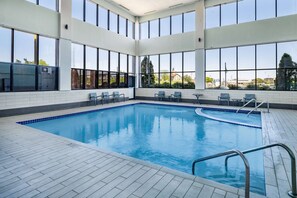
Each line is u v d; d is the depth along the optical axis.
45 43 8.02
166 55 12.33
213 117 7.61
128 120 7.67
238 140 5.16
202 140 5.19
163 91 12.35
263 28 9.30
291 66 8.85
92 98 10.05
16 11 6.92
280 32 8.93
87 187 2.23
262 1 9.31
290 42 8.86
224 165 3.60
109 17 11.23
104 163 2.90
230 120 7.18
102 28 10.69
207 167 3.54
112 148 4.63
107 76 11.30
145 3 10.98
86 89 9.90
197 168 3.52
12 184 2.29
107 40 11.02
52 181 2.36
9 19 6.73
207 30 10.74
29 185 2.27
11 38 6.94
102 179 2.42
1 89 6.70
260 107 9.43
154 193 2.11
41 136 4.34
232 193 2.10
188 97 11.45
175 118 8.01
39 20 7.64
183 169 3.53
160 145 4.84
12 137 4.25
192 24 11.28
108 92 11.21
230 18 10.15
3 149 3.49
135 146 4.77
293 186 2.04
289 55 8.89
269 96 9.23
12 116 6.84
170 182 2.34
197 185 2.27
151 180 2.39
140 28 13.32
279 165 2.89
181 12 11.50
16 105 7.04
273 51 9.22
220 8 10.36
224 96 10.16
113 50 11.48
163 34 12.34
